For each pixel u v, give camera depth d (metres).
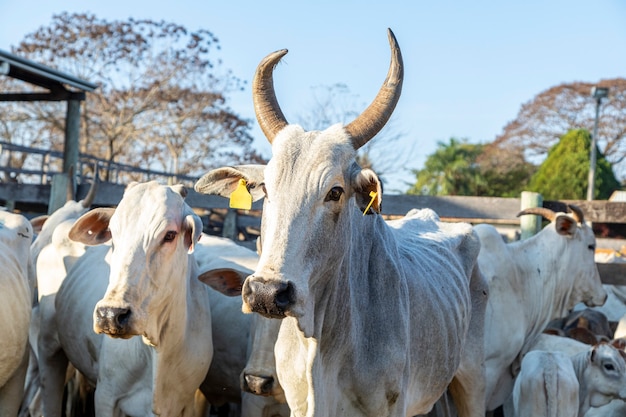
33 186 13.66
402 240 5.86
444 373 5.58
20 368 6.66
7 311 6.24
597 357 8.30
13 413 6.67
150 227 5.22
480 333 6.56
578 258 8.77
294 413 4.61
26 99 14.56
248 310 3.86
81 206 8.58
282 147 4.14
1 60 12.58
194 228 5.39
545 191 36.12
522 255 8.62
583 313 10.56
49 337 7.21
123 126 34.16
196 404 7.10
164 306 5.43
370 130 4.29
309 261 4.00
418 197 10.42
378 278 4.80
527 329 8.55
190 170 35.31
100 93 34.47
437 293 5.48
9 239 6.72
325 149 4.13
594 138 28.16
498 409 9.42
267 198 4.11
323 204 4.07
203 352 6.00
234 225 12.63
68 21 34.06
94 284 6.53
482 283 6.65
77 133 14.39
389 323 4.76
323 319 4.38
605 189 35.59
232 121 35.84
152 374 5.65
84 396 8.05
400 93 4.39
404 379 4.83
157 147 35.88
